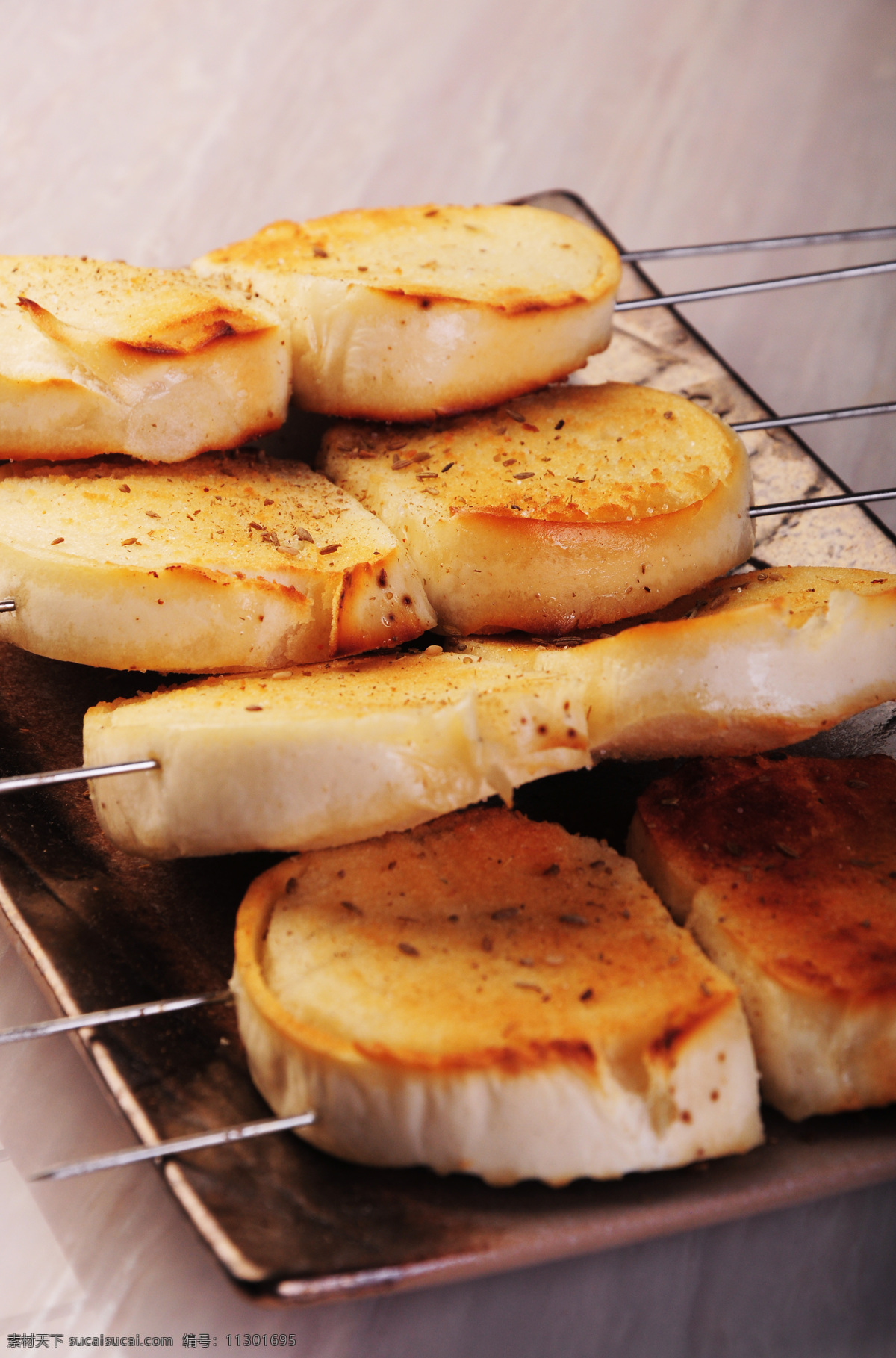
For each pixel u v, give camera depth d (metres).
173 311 0.55
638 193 0.80
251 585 0.52
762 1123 0.49
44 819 0.53
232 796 0.50
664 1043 0.48
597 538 0.54
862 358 0.72
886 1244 0.50
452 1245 0.47
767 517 0.61
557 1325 0.48
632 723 0.51
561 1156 0.48
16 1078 0.51
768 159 0.83
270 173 0.79
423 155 0.82
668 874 0.51
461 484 0.55
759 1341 0.48
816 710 0.52
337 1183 0.48
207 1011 0.50
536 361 0.57
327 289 0.56
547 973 0.49
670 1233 0.48
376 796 0.50
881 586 0.54
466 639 0.54
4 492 0.55
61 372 0.54
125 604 0.52
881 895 0.51
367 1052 0.47
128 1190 0.50
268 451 0.59
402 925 0.50
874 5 0.96
